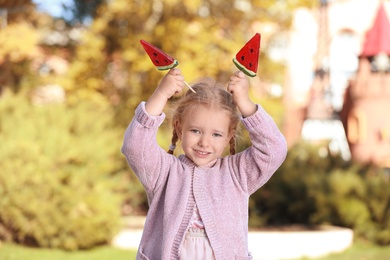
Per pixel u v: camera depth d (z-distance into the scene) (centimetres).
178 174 348
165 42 1362
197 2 1325
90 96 1417
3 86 1528
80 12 1822
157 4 1407
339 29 2094
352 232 1148
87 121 1136
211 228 337
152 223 347
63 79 1473
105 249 984
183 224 338
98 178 998
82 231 951
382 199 1175
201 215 338
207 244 337
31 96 1555
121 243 1013
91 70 1477
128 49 1405
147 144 337
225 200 343
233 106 350
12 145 977
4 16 1495
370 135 1934
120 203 1068
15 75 1568
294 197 1192
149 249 343
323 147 1403
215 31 1388
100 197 975
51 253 935
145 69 1373
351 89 1975
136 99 1418
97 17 1533
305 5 1444
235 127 357
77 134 1119
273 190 1193
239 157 354
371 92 1934
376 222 1170
